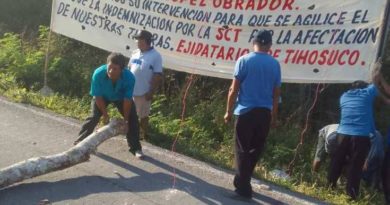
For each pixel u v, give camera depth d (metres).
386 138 8.09
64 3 10.99
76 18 10.87
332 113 10.13
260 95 6.44
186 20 9.65
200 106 10.48
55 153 7.70
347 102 7.68
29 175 6.63
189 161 7.84
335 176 7.94
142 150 8.09
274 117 6.71
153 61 8.40
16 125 8.72
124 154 7.84
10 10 16.23
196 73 9.55
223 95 10.75
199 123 10.10
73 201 6.37
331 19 8.30
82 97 11.31
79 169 7.21
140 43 8.41
